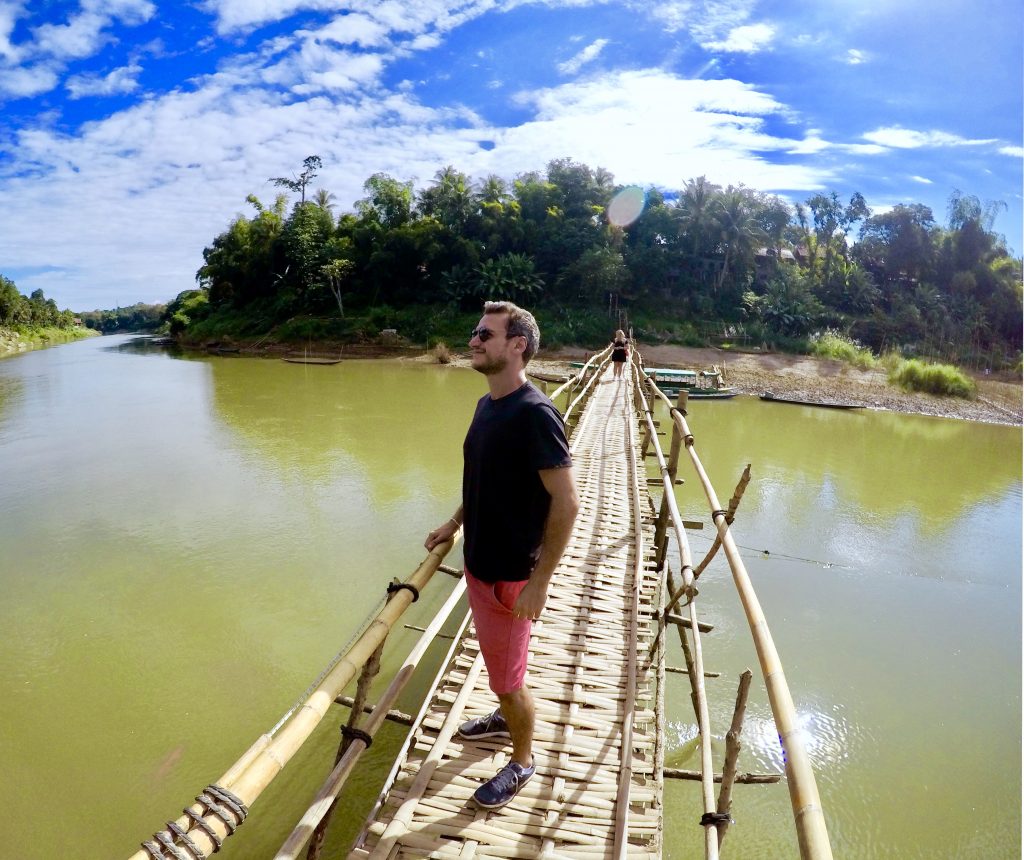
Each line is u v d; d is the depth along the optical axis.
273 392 24.62
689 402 26.62
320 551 9.34
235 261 53.22
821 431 21.17
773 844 4.78
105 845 4.54
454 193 48.66
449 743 3.10
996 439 21.89
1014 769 5.62
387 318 42.62
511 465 2.27
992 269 55.94
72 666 6.59
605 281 44.84
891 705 6.42
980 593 9.02
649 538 5.91
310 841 2.56
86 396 23.62
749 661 7.00
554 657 3.93
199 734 5.62
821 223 60.56
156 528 10.19
